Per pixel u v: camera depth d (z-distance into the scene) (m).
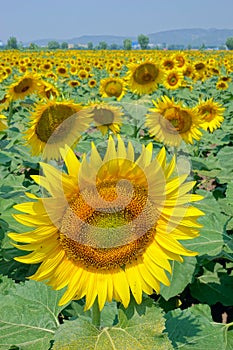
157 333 0.65
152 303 0.68
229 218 1.17
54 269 0.65
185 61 3.89
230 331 0.96
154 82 2.46
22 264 1.10
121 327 0.67
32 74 2.25
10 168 1.83
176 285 0.94
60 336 0.66
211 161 1.71
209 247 1.02
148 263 0.66
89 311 0.92
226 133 2.61
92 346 0.64
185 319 0.88
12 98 2.28
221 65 7.11
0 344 0.77
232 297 1.21
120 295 0.64
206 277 1.26
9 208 1.01
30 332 0.79
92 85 4.69
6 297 0.85
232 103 3.60
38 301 0.85
